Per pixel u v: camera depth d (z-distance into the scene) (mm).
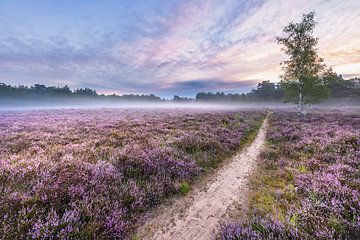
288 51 28219
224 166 7496
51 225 3031
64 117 22438
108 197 4117
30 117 21656
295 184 5180
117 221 3480
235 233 3127
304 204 3930
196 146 9305
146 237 3512
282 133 13328
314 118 21922
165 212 4340
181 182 5699
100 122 17656
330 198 4059
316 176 5305
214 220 4012
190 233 3627
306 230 3193
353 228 3016
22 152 7324
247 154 9148
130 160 6355
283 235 3021
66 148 7844
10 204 3484
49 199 3777
